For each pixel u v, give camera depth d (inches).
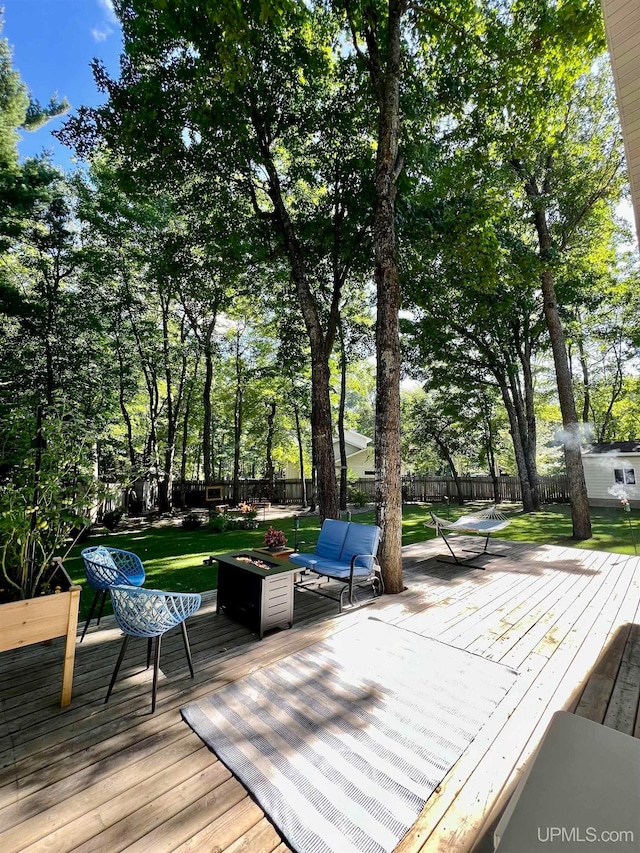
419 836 59.9
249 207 350.0
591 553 251.1
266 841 59.6
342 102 281.0
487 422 641.0
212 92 236.4
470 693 96.3
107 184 415.8
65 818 63.4
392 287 190.2
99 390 455.5
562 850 35.4
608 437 729.6
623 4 92.8
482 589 178.5
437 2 221.9
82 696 98.1
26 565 102.3
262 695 96.3
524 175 326.0
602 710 88.8
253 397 639.1
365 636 128.9
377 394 190.4
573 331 505.7
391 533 178.4
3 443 116.3
